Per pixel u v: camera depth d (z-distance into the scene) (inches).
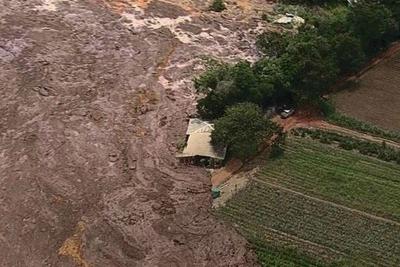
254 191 2696.9
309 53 3223.4
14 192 2596.0
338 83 3516.2
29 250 2332.7
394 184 2773.1
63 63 3484.3
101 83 3356.3
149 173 2765.7
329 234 2480.3
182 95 3316.9
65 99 3203.7
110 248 2361.0
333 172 2824.8
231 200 2640.3
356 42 3437.5
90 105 3176.7
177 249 2372.0
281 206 2615.7
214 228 2480.3
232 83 3004.4
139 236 2421.3
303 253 2377.0
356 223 2541.8
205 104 3048.7
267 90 3088.1
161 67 3548.2
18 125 2989.7
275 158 2906.0
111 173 2751.0
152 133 3014.3
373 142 3043.8
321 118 3213.6
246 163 2866.6
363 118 3235.7
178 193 2664.9
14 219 2465.6
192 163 2842.0
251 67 3225.9
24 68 3408.0
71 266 2271.2
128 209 2551.7
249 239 2437.3
